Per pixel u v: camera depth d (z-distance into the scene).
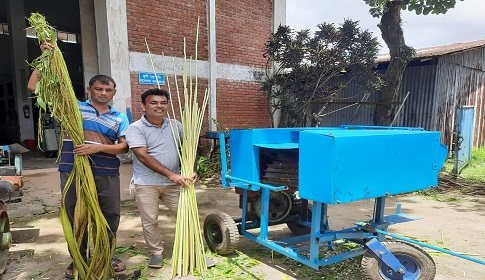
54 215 4.79
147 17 8.26
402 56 7.51
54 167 8.34
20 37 12.14
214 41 9.52
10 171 4.47
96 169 2.87
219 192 6.30
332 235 2.76
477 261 2.30
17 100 12.45
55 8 12.63
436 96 8.80
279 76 9.62
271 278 3.08
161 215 4.91
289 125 9.64
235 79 10.25
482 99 10.61
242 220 3.57
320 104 10.55
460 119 7.48
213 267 3.27
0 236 3.17
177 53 8.88
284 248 3.07
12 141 13.32
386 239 3.17
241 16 10.14
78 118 2.69
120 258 3.47
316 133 2.42
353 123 9.99
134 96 8.22
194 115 3.25
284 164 3.15
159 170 3.04
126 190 6.28
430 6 7.00
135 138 2.98
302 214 3.90
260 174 3.27
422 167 2.77
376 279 2.59
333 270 3.21
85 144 2.72
